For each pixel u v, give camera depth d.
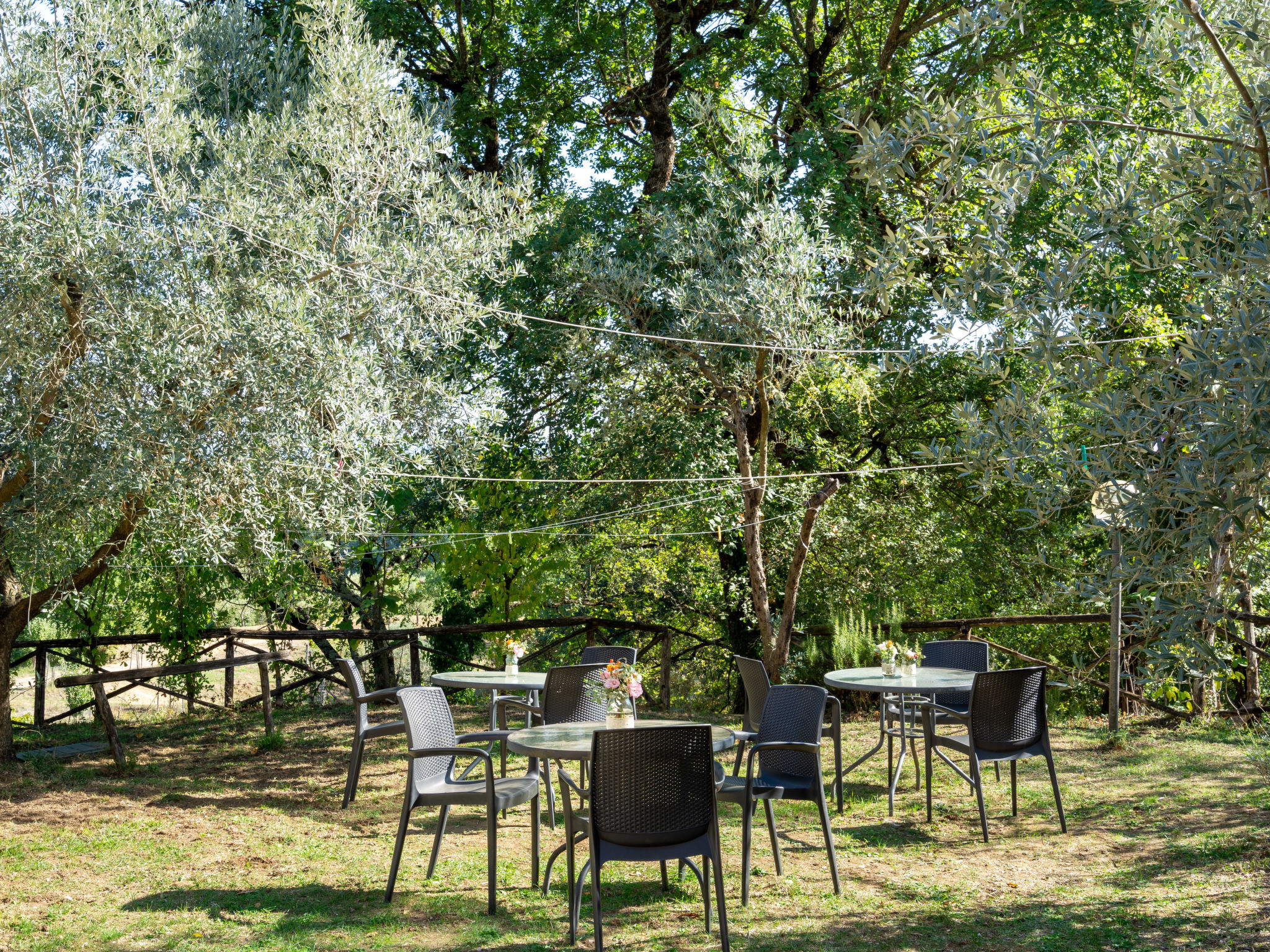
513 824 5.68
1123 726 8.27
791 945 3.65
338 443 5.90
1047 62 9.35
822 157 9.34
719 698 11.92
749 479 8.81
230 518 5.91
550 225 9.55
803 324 7.86
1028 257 7.32
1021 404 3.45
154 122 5.99
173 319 5.46
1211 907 3.88
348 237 6.73
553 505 10.19
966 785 6.30
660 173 11.35
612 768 3.52
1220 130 3.45
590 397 9.42
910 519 10.70
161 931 3.88
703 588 12.31
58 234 5.31
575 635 10.88
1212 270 3.09
